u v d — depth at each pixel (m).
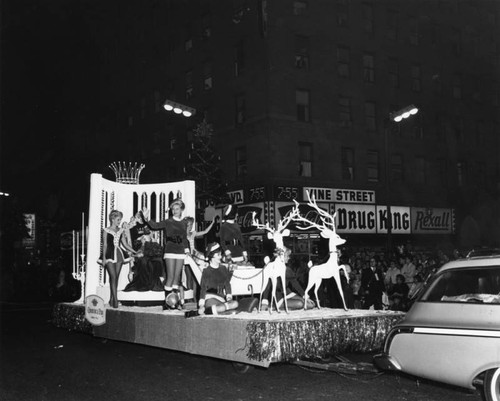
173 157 36.88
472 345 5.65
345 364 7.14
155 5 39.16
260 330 6.92
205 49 33.69
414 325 6.26
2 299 28.17
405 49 34.84
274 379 7.96
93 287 11.50
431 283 6.55
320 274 8.76
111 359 9.83
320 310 8.73
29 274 31.30
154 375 8.37
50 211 51.12
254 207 28.84
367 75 33.22
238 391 7.24
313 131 30.22
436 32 36.84
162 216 12.61
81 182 48.44
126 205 12.43
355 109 32.19
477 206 37.22
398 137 34.16
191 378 8.11
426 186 34.91
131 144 42.47
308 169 30.22
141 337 9.27
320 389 7.30
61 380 8.11
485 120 38.94
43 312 20.41
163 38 38.16
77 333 13.62
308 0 30.78
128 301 10.98
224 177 30.98
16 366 9.27
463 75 38.00
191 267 10.09
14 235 39.16
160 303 11.12
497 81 40.00
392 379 7.87
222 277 8.46
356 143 31.95
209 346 7.76
